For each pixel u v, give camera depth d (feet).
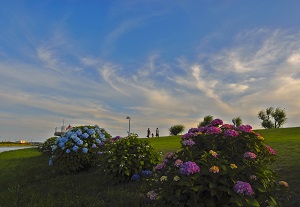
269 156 19.89
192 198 16.19
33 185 37.04
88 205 24.31
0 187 38.37
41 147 68.08
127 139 34.88
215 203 16.25
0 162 60.90
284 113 192.85
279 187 17.83
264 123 198.29
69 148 41.22
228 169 16.40
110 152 32.89
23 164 54.85
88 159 41.19
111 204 24.44
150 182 21.34
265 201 17.42
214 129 19.79
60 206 24.54
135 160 32.14
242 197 15.56
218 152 18.56
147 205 21.80
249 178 16.75
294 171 28.37
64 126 115.14
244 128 19.98
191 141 18.92
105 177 33.60
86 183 33.19
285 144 48.26
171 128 187.21
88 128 44.60
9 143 180.65
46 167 47.52
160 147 59.47
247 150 19.20
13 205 25.45
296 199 21.31
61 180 37.32
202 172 16.20
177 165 17.26
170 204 16.70
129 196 25.66
